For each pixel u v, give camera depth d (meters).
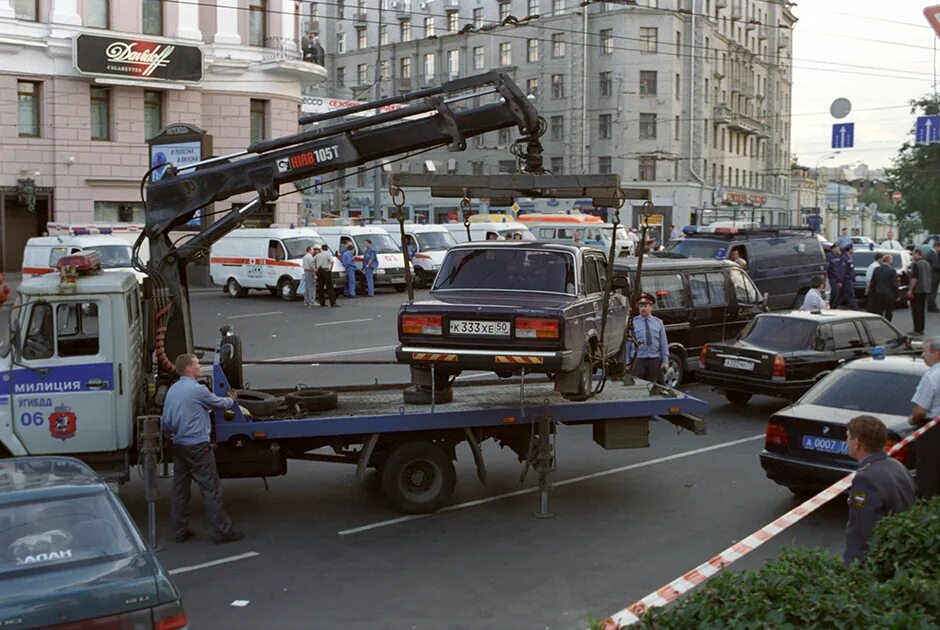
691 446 13.21
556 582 8.02
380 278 34.25
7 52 36.38
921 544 5.36
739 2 80.38
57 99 37.66
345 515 10.07
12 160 37.03
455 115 10.19
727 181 79.50
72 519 5.79
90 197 38.75
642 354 14.20
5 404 9.36
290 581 8.09
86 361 9.46
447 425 9.91
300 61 42.88
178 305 10.52
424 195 74.38
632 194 10.31
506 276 10.61
